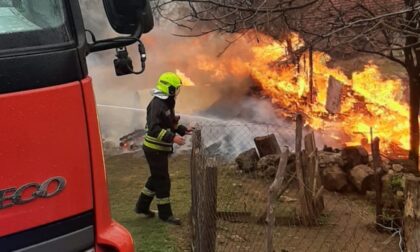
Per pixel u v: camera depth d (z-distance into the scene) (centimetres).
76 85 200
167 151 560
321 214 590
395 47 673
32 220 188
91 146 205
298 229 551
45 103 190
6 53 185
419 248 335
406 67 789
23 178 185
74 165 198
